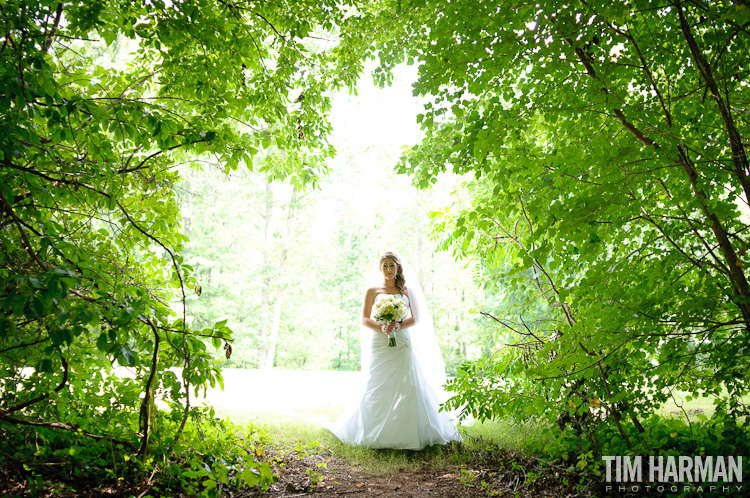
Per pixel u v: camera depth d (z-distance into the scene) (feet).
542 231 9.55
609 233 10.20
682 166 9.21
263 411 23.71
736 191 10.31
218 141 10.39
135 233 10.95
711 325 10.26
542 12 8.23
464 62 9.12
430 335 20.47
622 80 10.77
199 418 11.29
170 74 10.91
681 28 9.19
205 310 71.36
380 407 17.72
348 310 86.63
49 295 6.66
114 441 9.95
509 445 16.67
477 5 8.53
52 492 9.27
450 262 74.43
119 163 10.50
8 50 7.50
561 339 10.62
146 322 8.65
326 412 24.41
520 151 10.09
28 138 7.83
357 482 13.60
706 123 10.00
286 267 78.64
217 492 10.86
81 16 8.93
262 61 13.51
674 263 10.55
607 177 8.95
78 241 10.69
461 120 11.12
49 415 10.26
